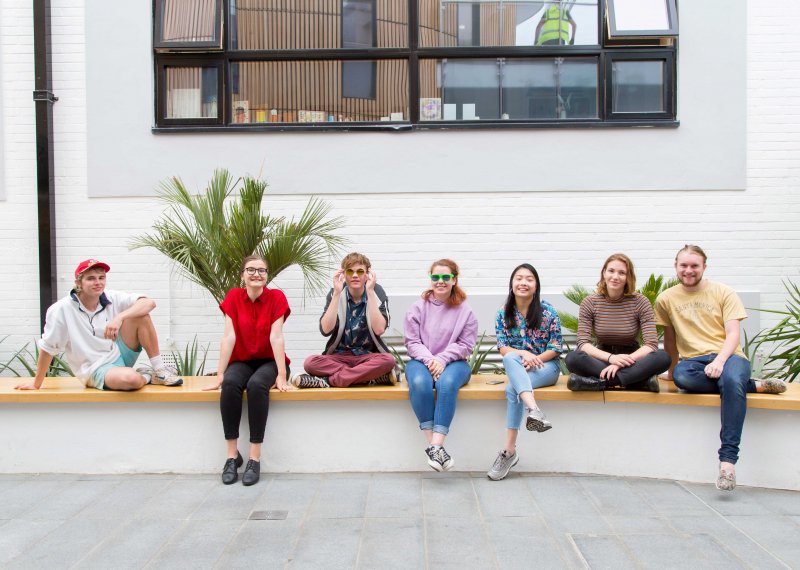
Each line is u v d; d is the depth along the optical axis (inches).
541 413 164.6
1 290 263.4
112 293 187.8
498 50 264.7
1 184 263.0
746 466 172.4
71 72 263.4
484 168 263.4
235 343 182.7
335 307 183.3
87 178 263.6
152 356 191.3
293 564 124.9
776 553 129.1
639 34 257.4
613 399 176.9
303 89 268.1
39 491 167.0
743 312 174.7
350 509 153.3
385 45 267.3
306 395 178.5
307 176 263.7
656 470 177.8
